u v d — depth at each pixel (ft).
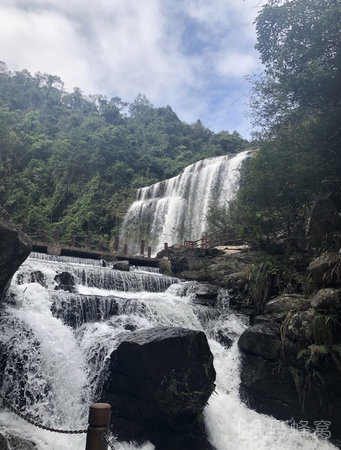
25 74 269.64
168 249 67.87
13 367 18.58
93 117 225.35
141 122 275.18
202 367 20.25
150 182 156.56
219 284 38.68
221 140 217.56
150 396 18.98
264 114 39.83
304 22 31.55
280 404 24.31
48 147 167.02
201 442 19.90
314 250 31.94
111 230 125.49
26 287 24.35
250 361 26.86
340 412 22.11
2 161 147.23
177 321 30.14
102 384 20.63
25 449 14.88
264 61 36.52
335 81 30.17
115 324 25.43
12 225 18.49
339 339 23.07
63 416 18.84
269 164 36.83
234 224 58.18
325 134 31.37
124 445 18.38
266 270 34.24
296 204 38.55
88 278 35.29
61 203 144.36
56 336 21.53
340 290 24.17
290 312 26.63
